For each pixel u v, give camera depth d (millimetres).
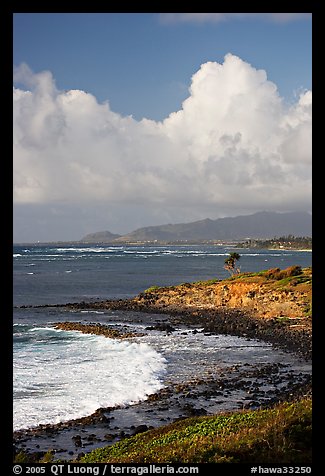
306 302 60812
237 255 96062
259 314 61000
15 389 29531
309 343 44312
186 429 17094
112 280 126312
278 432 13008
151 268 175625
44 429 22938
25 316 65750
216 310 67000
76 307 74562
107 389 29750
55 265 195000
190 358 39219
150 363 37094
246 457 12172
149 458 13516
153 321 60906
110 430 22891
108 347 44094
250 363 37375
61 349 43031
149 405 26656
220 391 29312
